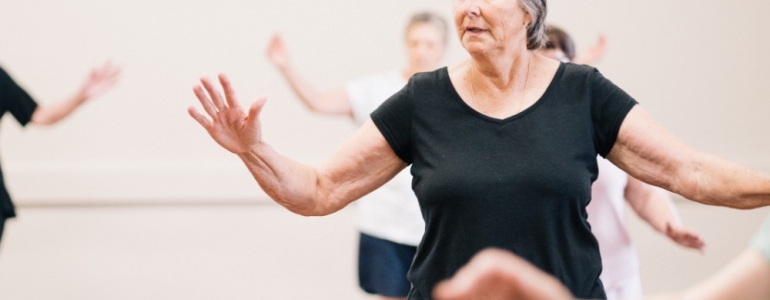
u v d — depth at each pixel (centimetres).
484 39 235
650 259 626
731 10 707
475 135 238
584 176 234
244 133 231
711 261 620
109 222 695
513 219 231
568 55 356
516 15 236
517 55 240
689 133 715
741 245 647
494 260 104
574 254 235
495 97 241
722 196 229
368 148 247
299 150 720
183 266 605
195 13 717
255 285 573
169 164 727
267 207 732
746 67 709
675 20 707
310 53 716
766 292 130
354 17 713
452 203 233
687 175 233
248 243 656
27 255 625
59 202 730
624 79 712
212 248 644
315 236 676
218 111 229
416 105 244
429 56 448
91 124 725
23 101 489
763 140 712
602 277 335
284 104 718
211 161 729
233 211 722
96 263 609
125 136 727
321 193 248
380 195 431
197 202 731
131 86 724
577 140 235
